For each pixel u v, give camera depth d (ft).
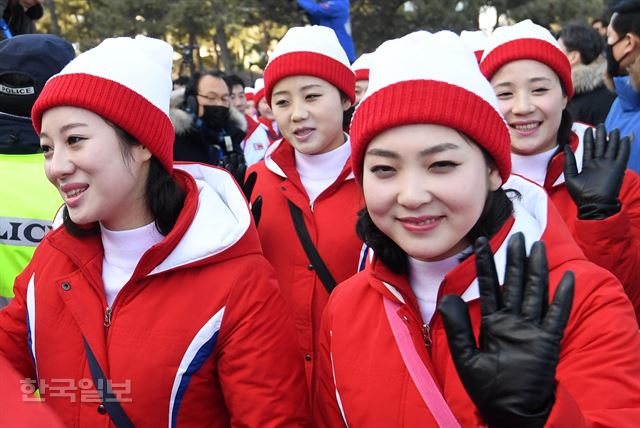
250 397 5.22
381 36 61.87
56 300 5.60
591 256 6.43
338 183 8.66
